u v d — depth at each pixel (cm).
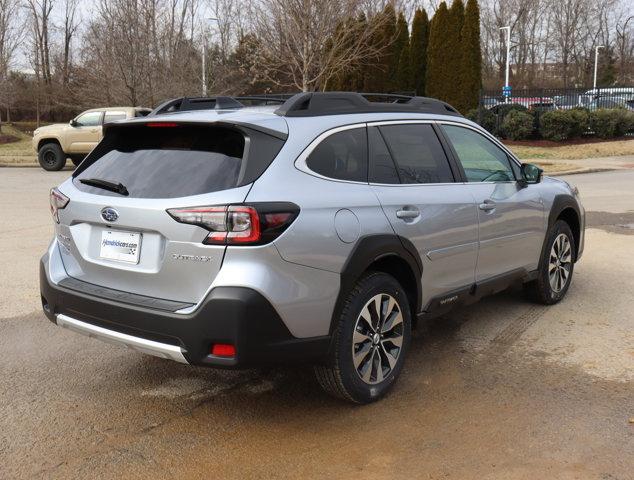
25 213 1108
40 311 571
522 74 6034
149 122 366
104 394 407
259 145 342
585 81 6319
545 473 312
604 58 6412
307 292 338
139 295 353
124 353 477
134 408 388
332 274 348
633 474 310
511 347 483
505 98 2959
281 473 316
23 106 4441
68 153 2006
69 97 3962
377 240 371
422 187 422
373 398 385
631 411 376
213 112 381
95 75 2478
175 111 437
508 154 527
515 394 401
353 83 3216
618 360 453
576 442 341
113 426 365
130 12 2200
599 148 2572
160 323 333
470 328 527
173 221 332
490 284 485
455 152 466
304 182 349
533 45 6012
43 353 476
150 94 2283
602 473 311
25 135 3822
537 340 497
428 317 431
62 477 313
